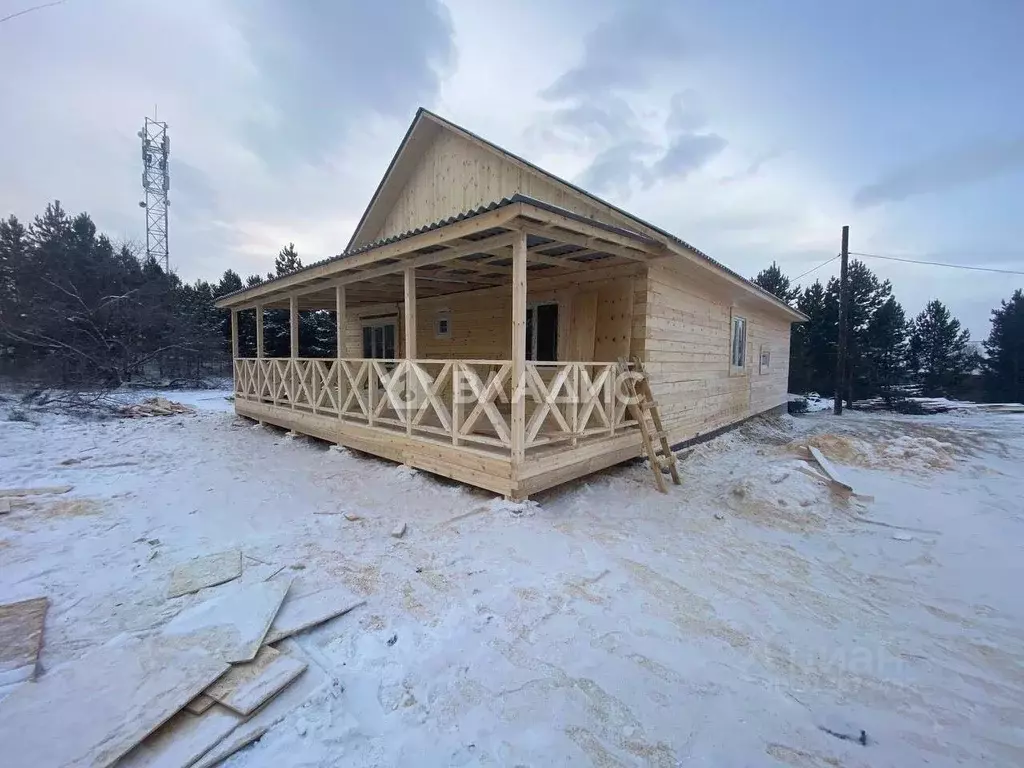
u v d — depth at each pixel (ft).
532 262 17.21
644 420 16.74
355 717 5.62
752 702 6.05
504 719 5.63
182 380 57.00
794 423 36.73
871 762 5.17
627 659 6.81
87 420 29.01
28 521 11.84
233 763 4.91
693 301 22.74
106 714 5.34
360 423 19.52
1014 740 5.57
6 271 51.29
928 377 63.52
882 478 17.70
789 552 11.18
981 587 9.55
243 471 17.20
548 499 14.34
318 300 30.83
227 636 6.85
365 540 10.80
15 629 6.99
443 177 26.30
